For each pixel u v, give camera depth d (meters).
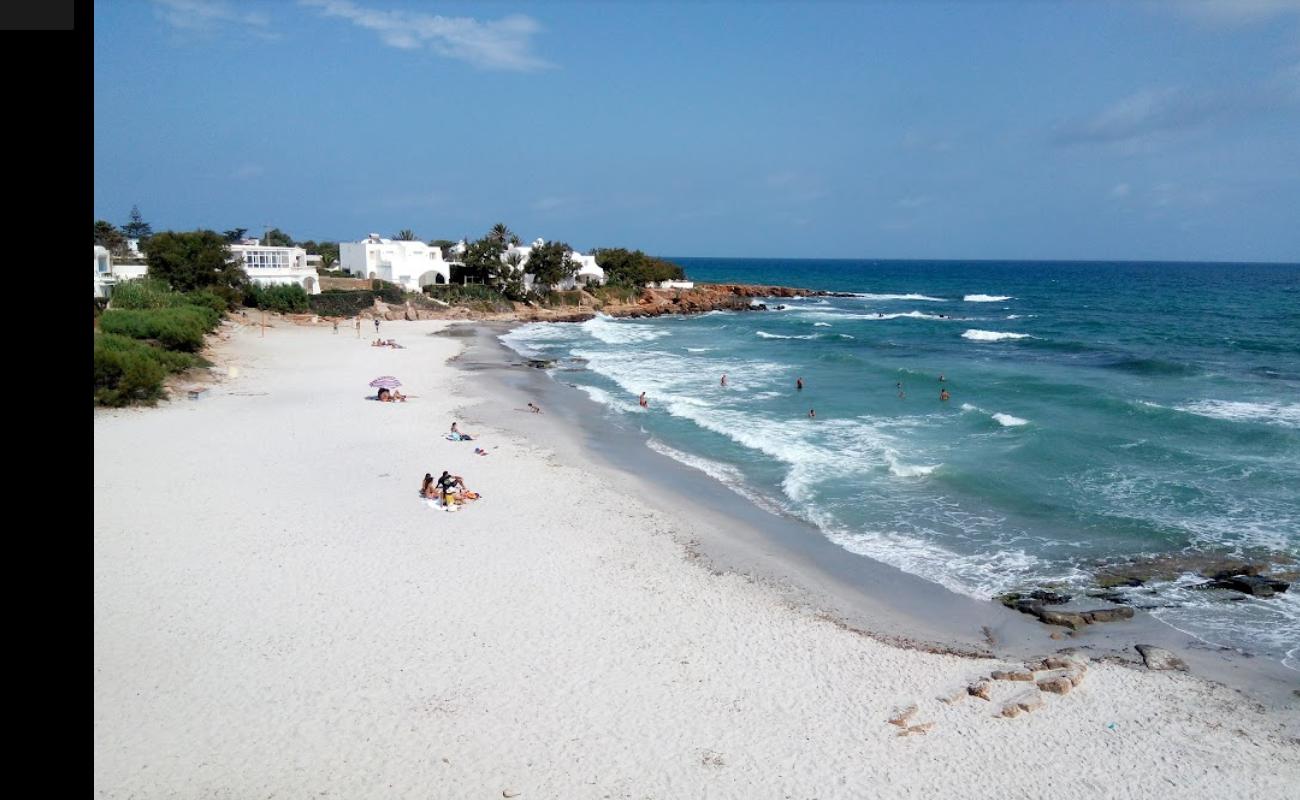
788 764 13.32
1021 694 15.24
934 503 25.97
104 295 57.28
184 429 32.97
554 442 33.38
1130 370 51.03
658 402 42.09
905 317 97.62
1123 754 13.66
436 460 29.72
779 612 18.69
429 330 74.38
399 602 18.52
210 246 68.50
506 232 104.94
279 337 62.12
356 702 14.76
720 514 25.23
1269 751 13.76
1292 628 17.84
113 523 22.61
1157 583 20.06
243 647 16.45
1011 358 58.31
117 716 14.14
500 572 20.28
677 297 108.25
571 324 85.56
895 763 13.38
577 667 16.08
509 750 13.57
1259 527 23.12
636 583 19.98
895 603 19.33
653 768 13.20
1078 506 25.20
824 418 37.97
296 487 26.12
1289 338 67.25
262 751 13.38
